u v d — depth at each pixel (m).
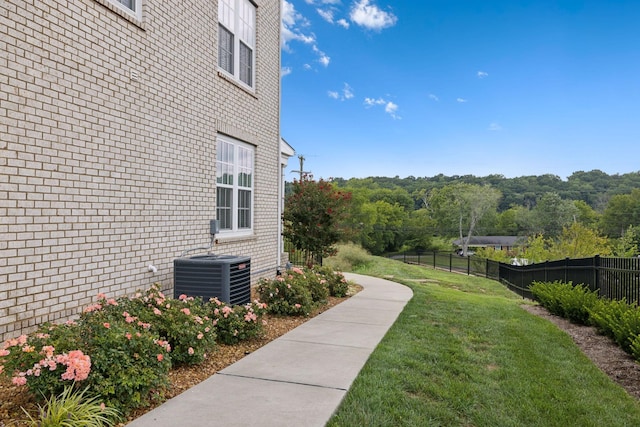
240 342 5.55
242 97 8.91
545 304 9.25
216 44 7.83
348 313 7.87
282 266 11.38
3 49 3.96
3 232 3.96
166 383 3.63
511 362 5.15
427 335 6.26
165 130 6.38
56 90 4.52
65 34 4.62
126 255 5.60
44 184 4.39
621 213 63.09
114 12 5.33
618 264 8.00
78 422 2.68
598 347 6.16
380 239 69.81
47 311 4.42
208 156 7.55
